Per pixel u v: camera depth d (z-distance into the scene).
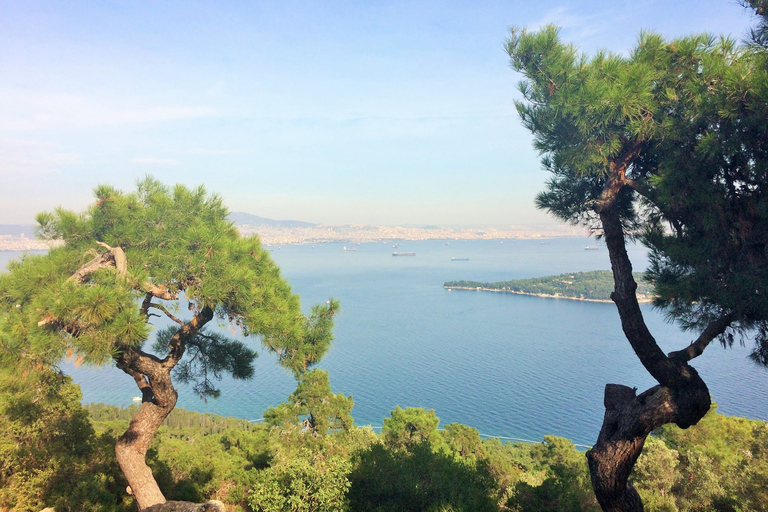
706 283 4.51
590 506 7.82
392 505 7.15
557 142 5.43
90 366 5.26
